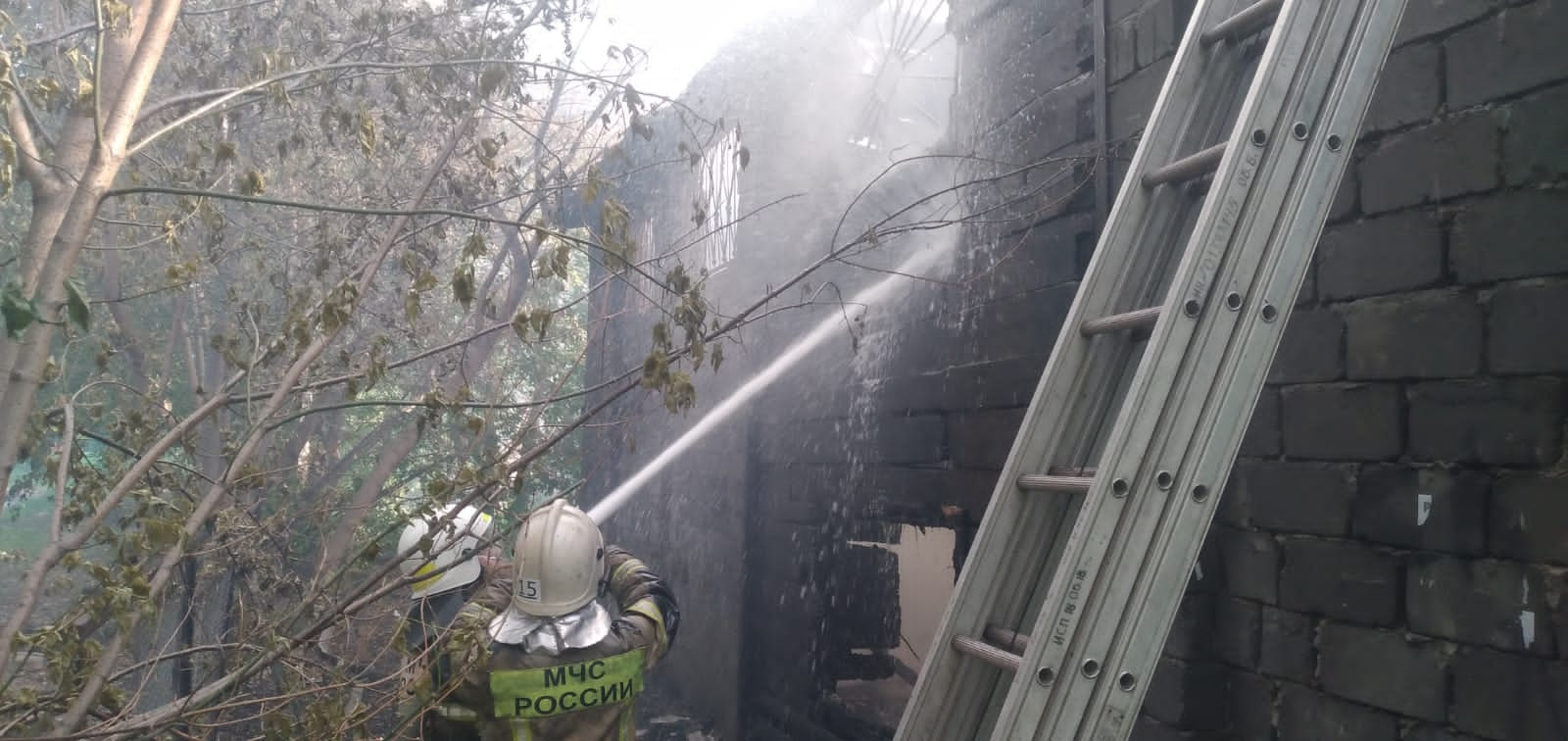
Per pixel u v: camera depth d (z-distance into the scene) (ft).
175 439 7.81
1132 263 6.82
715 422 22.71
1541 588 6.39
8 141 6.30
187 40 11.55
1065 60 11.68
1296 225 5.73
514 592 8.23
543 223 8.01
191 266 8.96
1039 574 6.72
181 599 11.93
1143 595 5.47
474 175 13.88
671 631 9.00
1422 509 7.22
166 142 11.12
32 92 7.97
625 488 30.63
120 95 7.00
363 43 12.47
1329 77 5.91
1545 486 6.40
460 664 7.54
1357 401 7.79
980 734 6.54
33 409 7.34
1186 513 5.53
